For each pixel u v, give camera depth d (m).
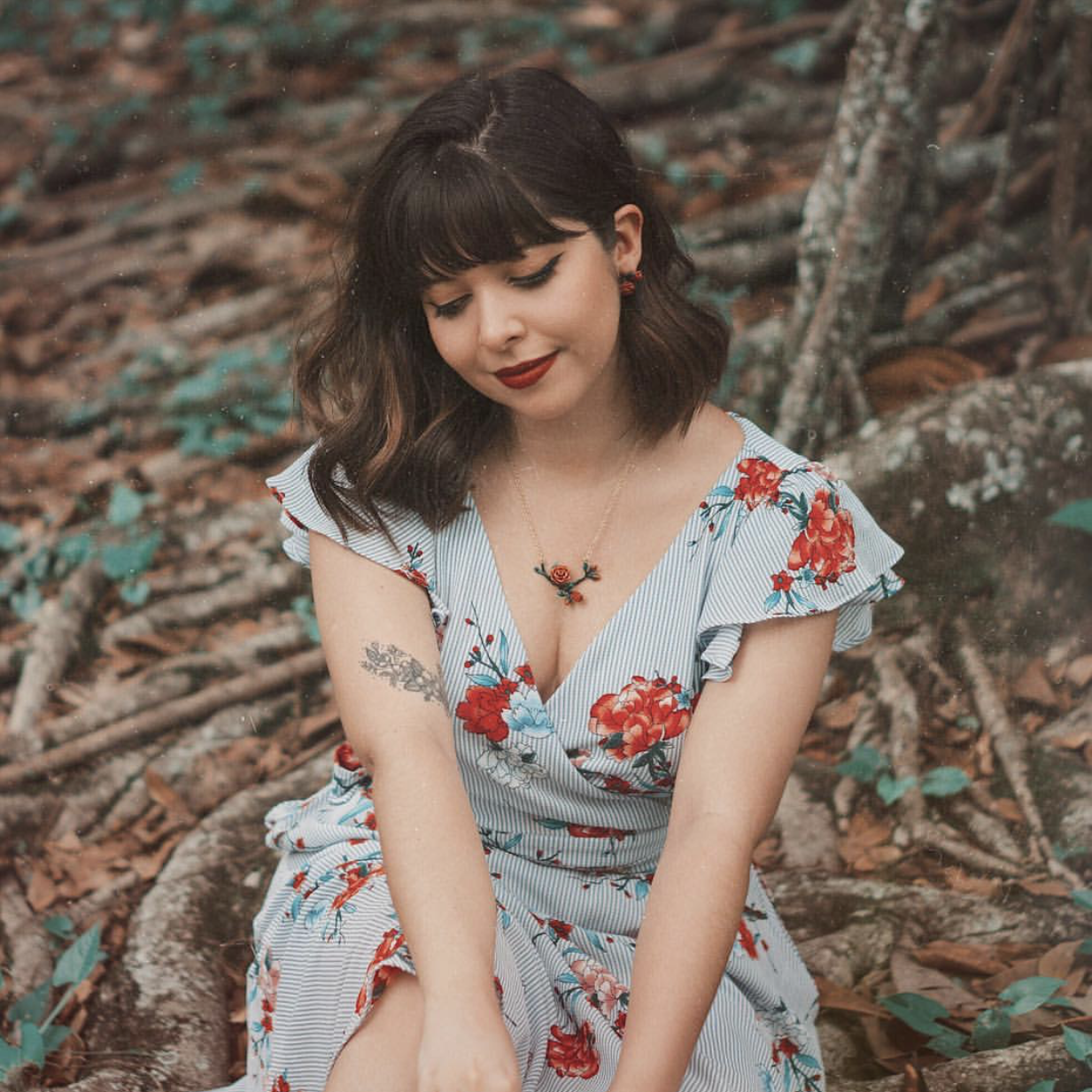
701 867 1.77
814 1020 2.23
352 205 1.88
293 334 3.93
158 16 6.15
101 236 5.22
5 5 6.31
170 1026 2.67
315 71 5.82
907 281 3.84
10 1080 2.49
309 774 3.34
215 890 3.00
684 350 1.89
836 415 3.77
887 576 1.99
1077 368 3.52
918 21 3.70
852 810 3.11
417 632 1.92
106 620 3.82
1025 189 4.04
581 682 1.91
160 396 4.55
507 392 1.79
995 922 2.82
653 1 5.77
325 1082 1.77
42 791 3.35
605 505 1.95
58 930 2.95
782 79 5.21
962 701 3.26
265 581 3.88
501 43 5.83
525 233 1.69
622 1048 1.76
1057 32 4.02
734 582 1.89
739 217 4.54
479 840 1.79
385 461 1.91
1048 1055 2.41
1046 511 3.39
